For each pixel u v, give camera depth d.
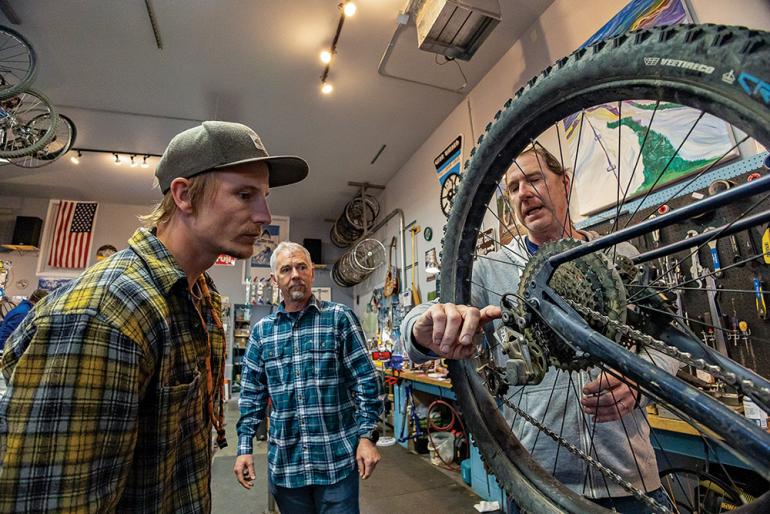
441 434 3.59
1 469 0.56
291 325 1.73
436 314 0.67
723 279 1.59
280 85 3.93
